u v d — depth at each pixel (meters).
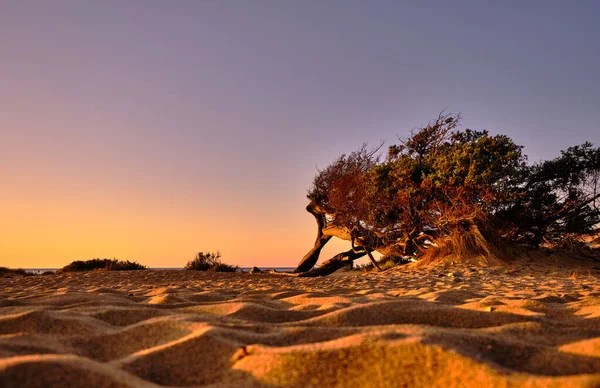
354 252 19.73
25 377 1.43
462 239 14.48
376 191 16.27
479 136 17.89
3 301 3.89
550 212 15.58
